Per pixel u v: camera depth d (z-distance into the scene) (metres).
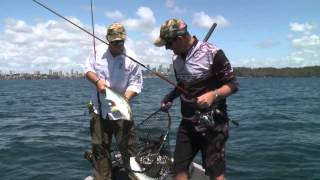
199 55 4.58
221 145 4.64
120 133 5.86
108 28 5.61
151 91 46.16
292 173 8.95
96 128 5.89
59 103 30.50
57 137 13.58
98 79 5.65
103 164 5.90
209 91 4.63
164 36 4.55
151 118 5.96
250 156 10.47
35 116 20.75
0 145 12.14
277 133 14.16
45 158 10.54
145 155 5.97
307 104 28.50
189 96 4.68
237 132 14.32
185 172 4.80
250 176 8.76
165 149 5.90
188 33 4.62
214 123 4.59
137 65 5.86
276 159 10.18
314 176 8.73
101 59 5.80
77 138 13.41
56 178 8.84
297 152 10.91
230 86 4.51
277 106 26.78
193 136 4.78
